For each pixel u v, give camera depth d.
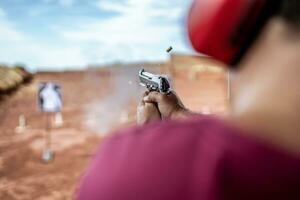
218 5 0.62
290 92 0.60
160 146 0.64
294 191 0.56
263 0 0.60
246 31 0.62
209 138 0.62
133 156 0.65
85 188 0.69
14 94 30.17
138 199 0.61
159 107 1.35
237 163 0.58
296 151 0.58
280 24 0.61
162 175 0.61
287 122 0.59
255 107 0.62
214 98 28.14
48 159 15.98
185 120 0.68
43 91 17.84
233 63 0.66
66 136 19.52
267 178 0.57
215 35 0.63
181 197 0.59
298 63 0.60
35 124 21.88
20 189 13.29
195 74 34.22
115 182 0.64
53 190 13.18
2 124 21.62
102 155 0.70
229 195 0.57
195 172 0.60
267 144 0.58
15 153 16.92
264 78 0.62
